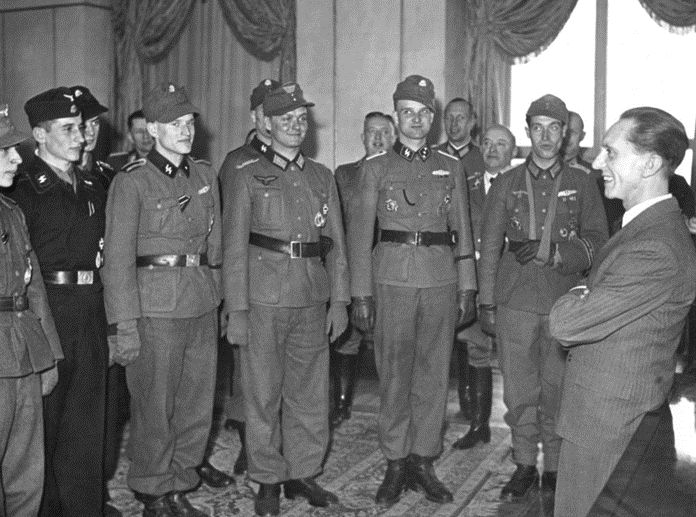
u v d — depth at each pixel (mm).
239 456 4254
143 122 5230
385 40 7219
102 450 3359
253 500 3838
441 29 7043
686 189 5684
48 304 3039
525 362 3826
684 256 2248
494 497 3867
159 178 3396
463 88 7375
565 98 7348
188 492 3926
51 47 8648
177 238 3418
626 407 2281
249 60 8172
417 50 7117
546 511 3691
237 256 3566
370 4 7254
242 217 3578
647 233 2264
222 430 4930
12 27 8797
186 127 3385
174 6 8352
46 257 3176
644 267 2209
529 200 3826
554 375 3758
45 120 3170
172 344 3396
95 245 3285
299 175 3676
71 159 3207
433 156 3854
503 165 5023
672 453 1859
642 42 7145
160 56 8484
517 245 3859
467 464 4336
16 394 2844
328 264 3818
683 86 7070
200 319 3521
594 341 2314
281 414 3992
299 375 3752
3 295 2803
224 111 8297
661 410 2244
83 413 3293
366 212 3777
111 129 8617
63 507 3305
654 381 2285
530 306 3750
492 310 4012
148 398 3426
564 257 3721
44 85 8695
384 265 3750
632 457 1839
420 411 3865
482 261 3998
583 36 7281
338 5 7363
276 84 4137
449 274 3781
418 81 3752
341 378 5164
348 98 7352
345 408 5168
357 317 3775
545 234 3760
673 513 1531
